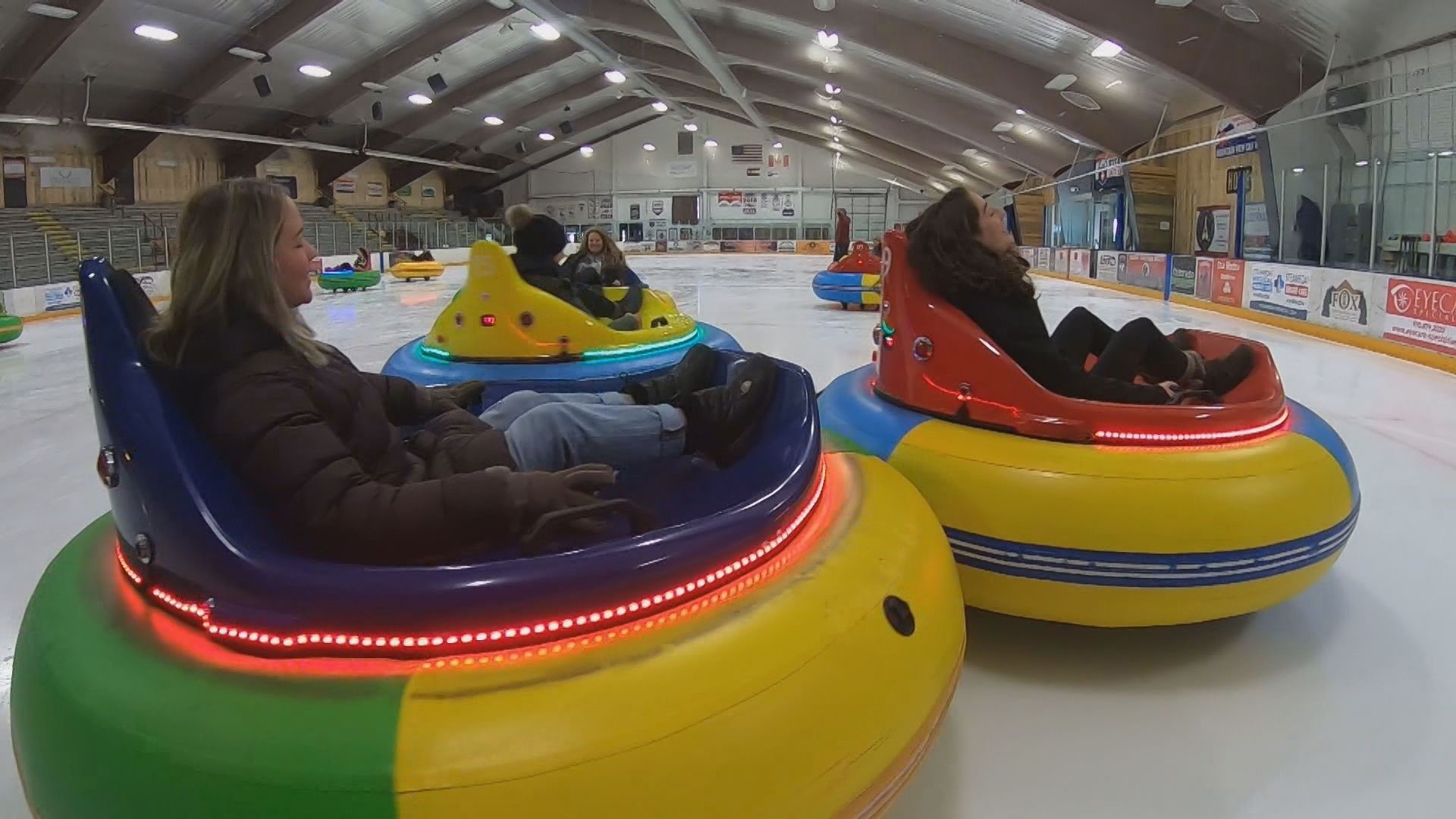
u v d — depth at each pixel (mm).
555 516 1275
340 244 22516
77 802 1071
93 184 18453
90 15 13141
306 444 1246
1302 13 8766
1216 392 2584
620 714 1041
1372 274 8055
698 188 33344
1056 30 11188
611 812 993
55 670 1161
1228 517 1938
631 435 1740
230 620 1147
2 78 13828
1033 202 22734
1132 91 13094
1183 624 2170
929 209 2414
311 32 16266
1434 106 7863
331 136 23062
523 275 4227
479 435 1598
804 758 1128
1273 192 10477
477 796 961
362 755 974
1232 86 10031
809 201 33000
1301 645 2184
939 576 1583
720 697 1096
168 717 1037
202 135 18156
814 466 1622
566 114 28984
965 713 1891
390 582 1131
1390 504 3324
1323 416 5031
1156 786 1635
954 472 2096
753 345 8062
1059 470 2010
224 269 1278
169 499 1197
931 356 2348
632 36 19016
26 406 5621
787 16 12352
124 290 1339
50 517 3348
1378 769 1678
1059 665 2096
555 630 1156
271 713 1024
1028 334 2275
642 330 4457
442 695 1044
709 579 1275
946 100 16906
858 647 1269
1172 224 15094
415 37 17750
